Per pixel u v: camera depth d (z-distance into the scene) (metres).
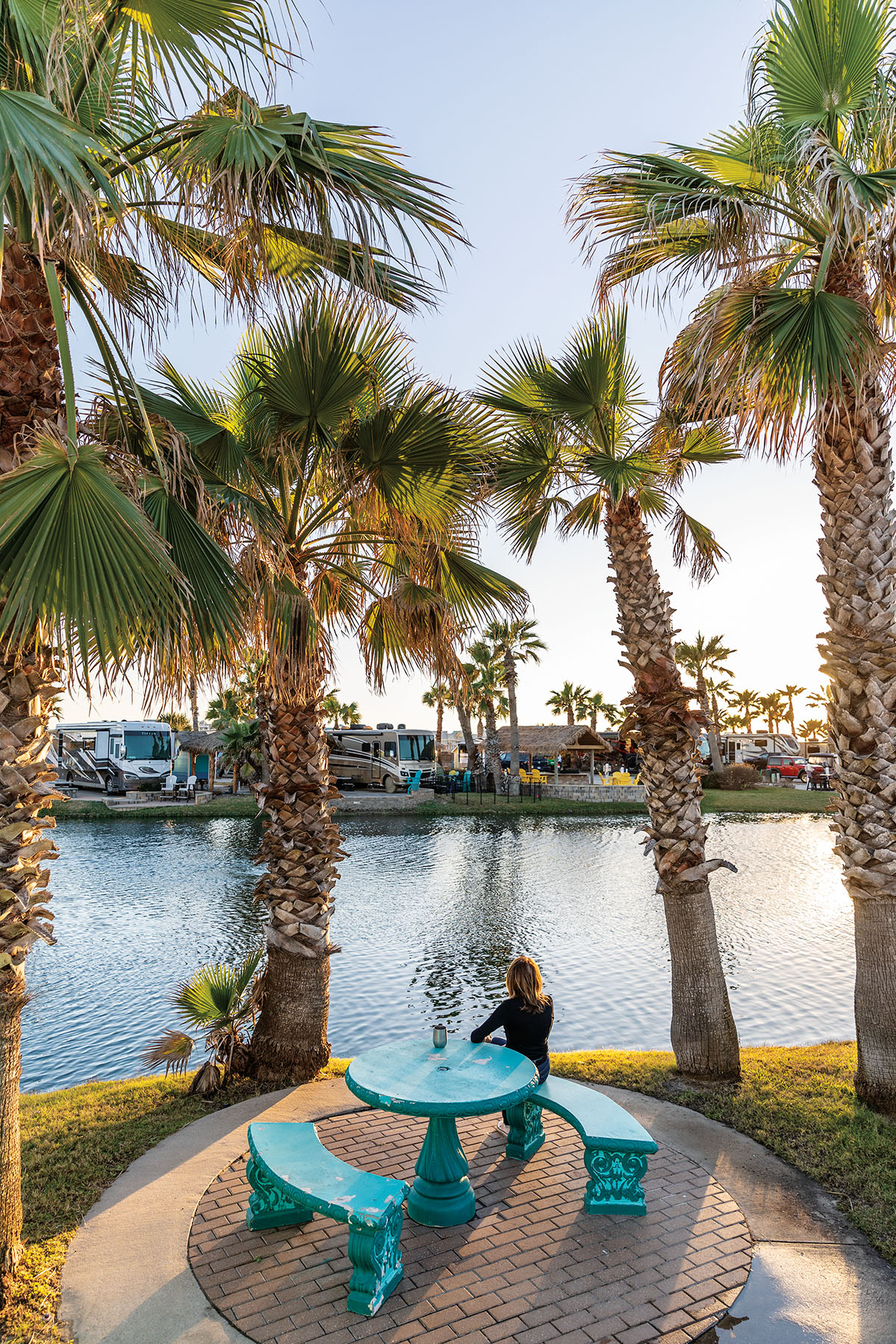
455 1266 4.07
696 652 59.97
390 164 4.16
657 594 7.04
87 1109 6.16
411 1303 3.79
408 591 6.74
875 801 5.89
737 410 6.04
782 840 31.19
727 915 18.38
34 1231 4.40
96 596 3.30
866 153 5.86
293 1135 4.53
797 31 5.58
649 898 20.05
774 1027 11.02
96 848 28.73
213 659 4.14
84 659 3.25
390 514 6.96
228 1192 4.83
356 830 33.66
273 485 6.50
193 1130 5.71
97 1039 11.00
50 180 3.41
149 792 40.84
